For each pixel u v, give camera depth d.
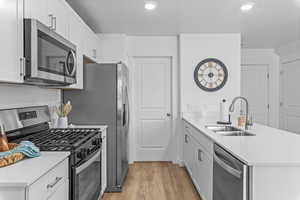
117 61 4.49
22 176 1.21
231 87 4.55
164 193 3.27
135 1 2.93
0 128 1.62
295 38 4.88
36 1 1.87
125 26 4.02
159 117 4.84
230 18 3.61
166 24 3.91
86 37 3.37
